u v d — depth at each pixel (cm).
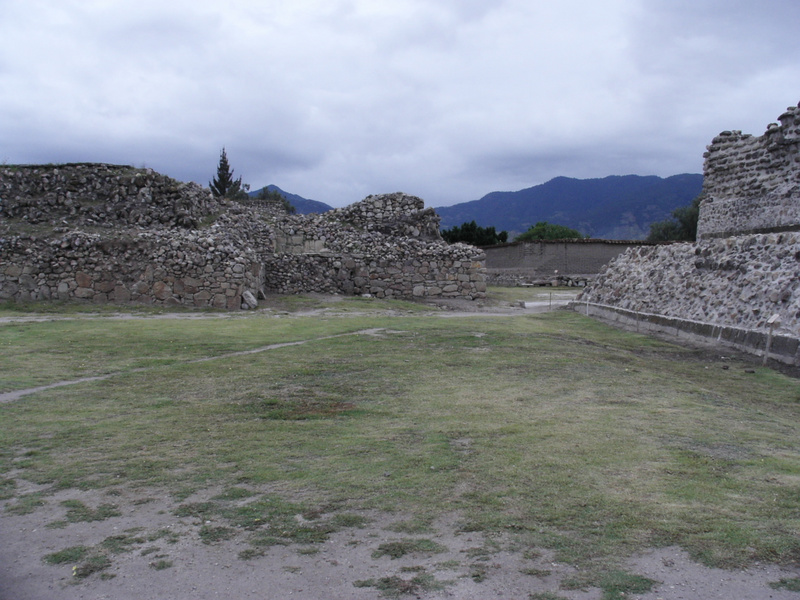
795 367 1177
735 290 1483
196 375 999
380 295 2741
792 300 1280
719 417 771
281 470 564
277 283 2645
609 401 848
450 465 570
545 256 4416
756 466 571
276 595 369
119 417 750
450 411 778
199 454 612
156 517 475
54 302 2039
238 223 2619
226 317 1844
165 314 1917
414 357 1187
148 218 2361
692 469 558
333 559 407
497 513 467
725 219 1911
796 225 1630
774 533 430
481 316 2097
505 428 694
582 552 409
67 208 2327
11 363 1071
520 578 380
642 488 511
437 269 2769
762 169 1766
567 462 575
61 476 558
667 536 427
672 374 1129
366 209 3116
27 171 2369
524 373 1046
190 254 2088
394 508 480
